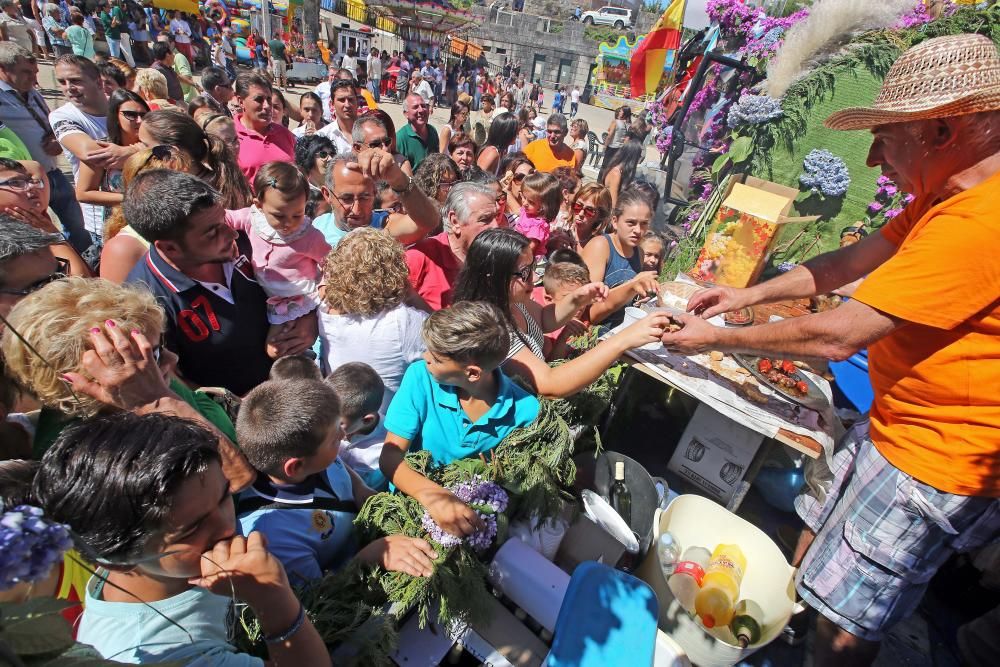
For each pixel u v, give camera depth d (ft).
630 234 11.05
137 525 2.52
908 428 5.71
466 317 5.04
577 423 8.08
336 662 4.01
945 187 5.11
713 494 9.51
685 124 17.08
